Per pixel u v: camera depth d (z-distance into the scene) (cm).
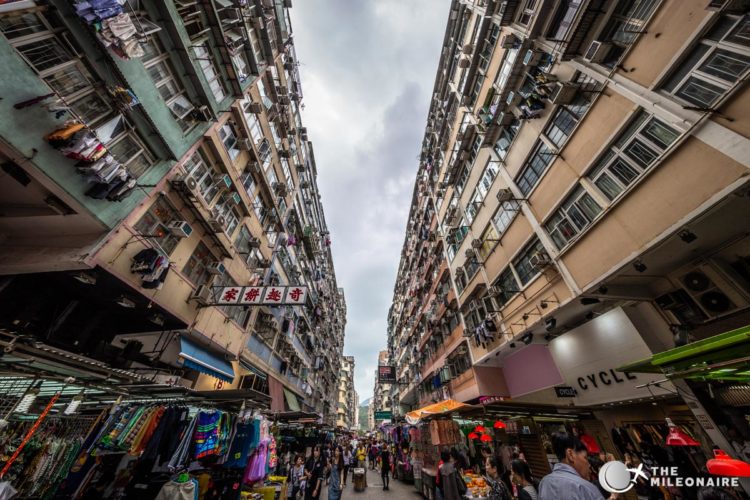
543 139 824
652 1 557
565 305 738
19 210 529
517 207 941
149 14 703
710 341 321
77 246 543
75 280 578
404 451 1309
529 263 911
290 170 1694
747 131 408
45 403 604
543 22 807
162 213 752
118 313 718
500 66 1055
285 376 1599
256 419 644
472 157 1316
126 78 615
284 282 1625
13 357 345
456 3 1427
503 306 1036
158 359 777
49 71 496
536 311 854
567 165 732
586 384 745
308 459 1019
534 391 937
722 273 512
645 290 641
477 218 1242
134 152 674
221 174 970
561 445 264
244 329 1140
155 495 462
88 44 543
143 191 663
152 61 716
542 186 826
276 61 1420
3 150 428
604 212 612
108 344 673
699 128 461
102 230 568
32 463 429
